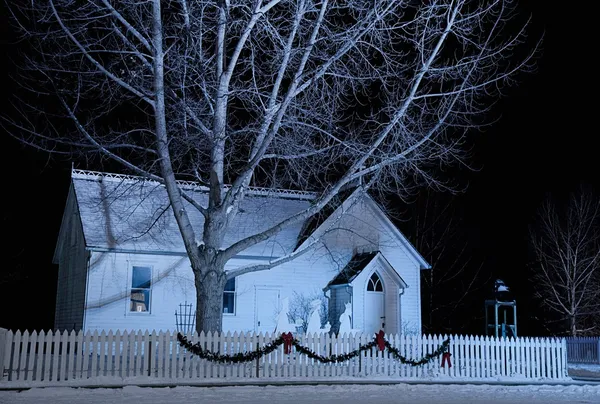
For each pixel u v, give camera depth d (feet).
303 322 103.96
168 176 68.74
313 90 72.38
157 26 66.54
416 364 72.90
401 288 108.58
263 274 104.83
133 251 96.58
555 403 51.24
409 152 73.77
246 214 109.70
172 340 64.90
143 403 46.47
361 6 70.44
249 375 67.05
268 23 69.87
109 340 62.49
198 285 70.74
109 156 69.56
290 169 80.38
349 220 111.24
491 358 76.02
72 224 109.60
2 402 46.62
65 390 54.13
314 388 58.95
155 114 67.87
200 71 69.67
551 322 146.51
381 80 71.72
